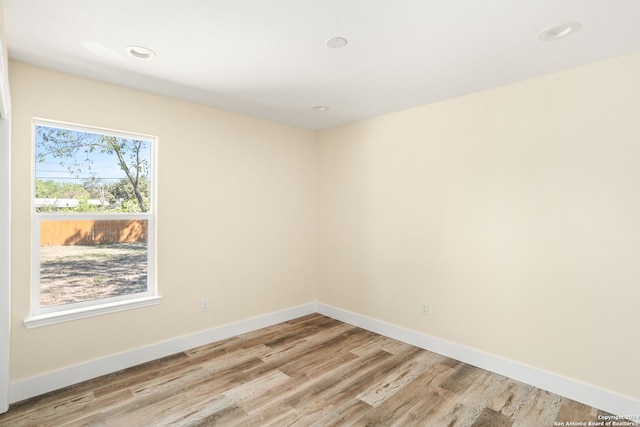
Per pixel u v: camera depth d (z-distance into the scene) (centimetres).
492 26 187
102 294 277
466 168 296
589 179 234
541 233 256
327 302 422
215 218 337
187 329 319
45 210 252
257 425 211
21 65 233
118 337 278
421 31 192
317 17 179
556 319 249
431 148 320
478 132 288
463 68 242
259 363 293
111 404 230
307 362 296
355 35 198
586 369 237
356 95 299
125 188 290
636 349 218
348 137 396
